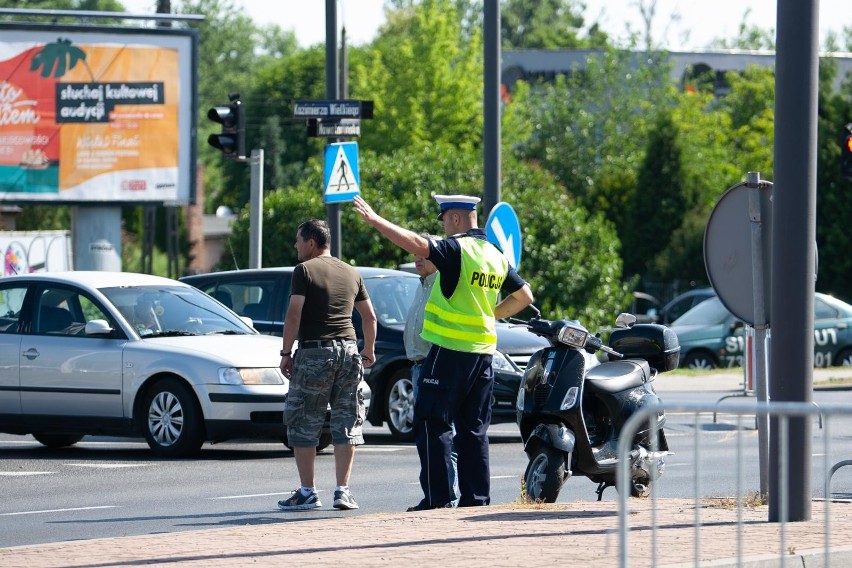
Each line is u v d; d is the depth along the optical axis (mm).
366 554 22938
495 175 52562
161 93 84875
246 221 90625
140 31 84500
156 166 84938
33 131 83500
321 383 31438
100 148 84375
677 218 150500
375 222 27328
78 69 83875
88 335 42969
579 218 91125
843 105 136375
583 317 89625
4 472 38844
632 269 152625
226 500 33625
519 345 45969
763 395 29828
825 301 88438
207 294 46438
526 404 30094
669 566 21031
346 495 31859
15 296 44625
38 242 91000
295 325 31219
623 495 17812
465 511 27891
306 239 32156
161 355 41750
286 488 35812
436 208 89062
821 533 24484
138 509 32188
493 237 48500
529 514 27359
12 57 83125
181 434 41438
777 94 25766
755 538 24031
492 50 52375
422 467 29062
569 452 29703
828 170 135125
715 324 88812
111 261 86562
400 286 49844
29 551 24047
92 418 42719
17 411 43625
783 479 18938
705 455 44344
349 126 54500
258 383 41344
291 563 22281
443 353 28844
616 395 30781
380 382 47469
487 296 28969
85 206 84500
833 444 46406
